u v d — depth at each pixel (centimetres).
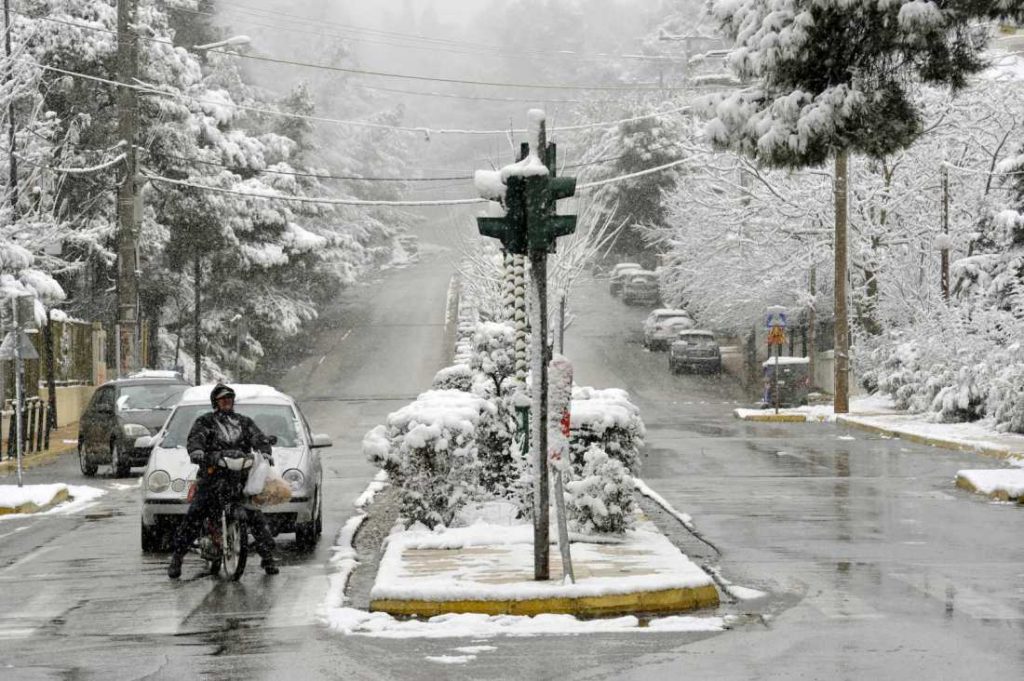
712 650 1112
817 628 1203
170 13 8394
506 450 2002
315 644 1166
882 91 2131
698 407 5506
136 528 2102
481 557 1555
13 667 1094
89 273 5794
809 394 5616
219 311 6994
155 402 3125
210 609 1359
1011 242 4472
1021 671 1016
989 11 2055
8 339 2647
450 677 1027
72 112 5656
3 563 1738
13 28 4825
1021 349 3869
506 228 1355
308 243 7281
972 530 1927
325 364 7344
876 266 5822
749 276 6316
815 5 2075
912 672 1016
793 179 5903
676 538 1856
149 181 6012
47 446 3788
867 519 2069
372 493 2514
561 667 1056
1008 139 5678
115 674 1059
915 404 4788
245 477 1558
